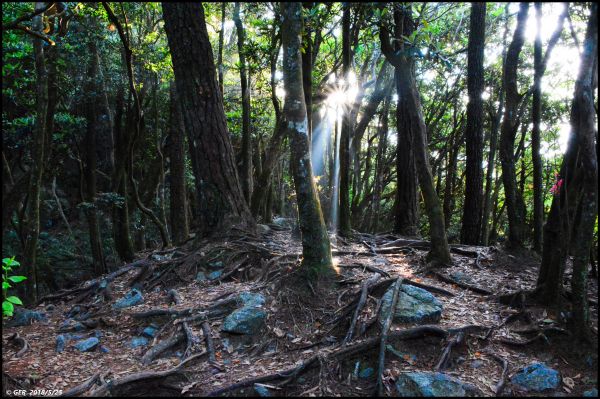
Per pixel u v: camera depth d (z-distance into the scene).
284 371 4.14
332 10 7.53
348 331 4.68
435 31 9.95
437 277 6.39
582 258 4.16
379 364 4.07
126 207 10.38
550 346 4.38
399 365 4.21
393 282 5.54
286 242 8.55
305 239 5.73
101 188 13.72
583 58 3.68
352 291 5.45
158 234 16.75
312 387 4.02
